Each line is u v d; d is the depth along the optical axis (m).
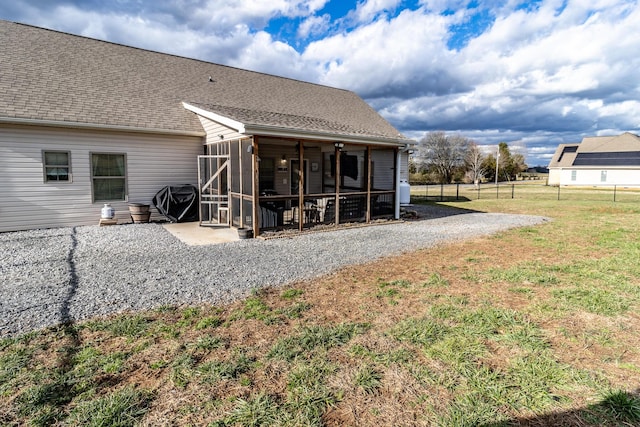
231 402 2.19
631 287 4.41
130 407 2.13
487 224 10.12
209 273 5.01
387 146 10.20
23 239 7.20
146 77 11.23
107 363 2.63
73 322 3.35
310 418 2.05
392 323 3.36
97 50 11.16
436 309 3.69
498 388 2.32
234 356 2.74
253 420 2.03
